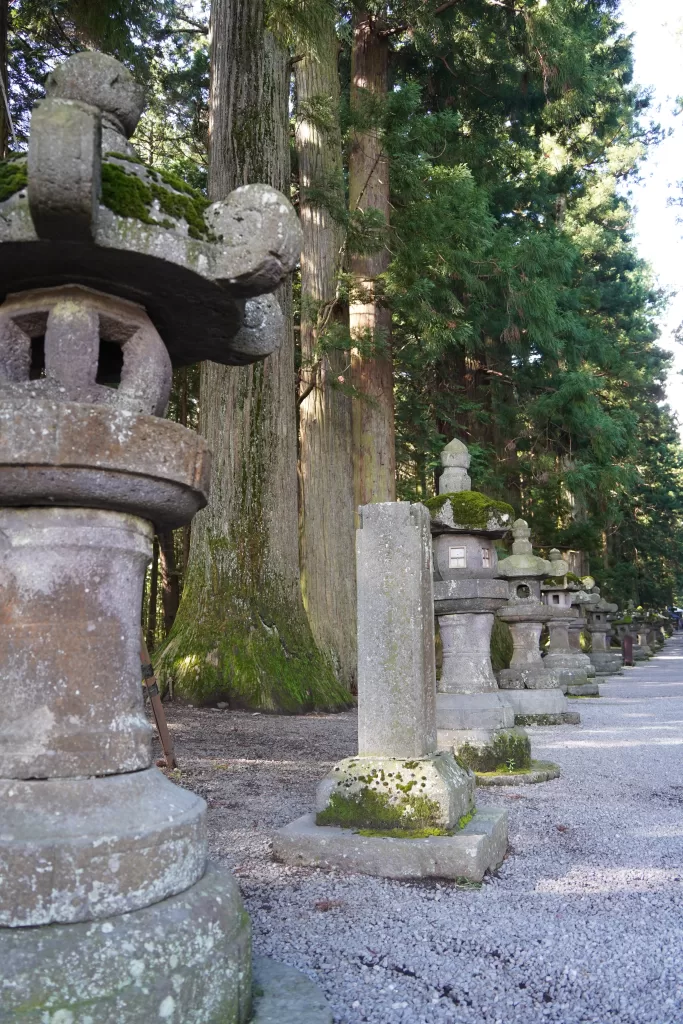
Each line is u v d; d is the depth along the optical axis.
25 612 2.31
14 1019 1.90
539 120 20.61
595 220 31.11
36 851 2.07
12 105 12.70
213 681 10.45
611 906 3.68
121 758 2.31
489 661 7.25
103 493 2.28
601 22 22.77
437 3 15.45
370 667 4.57
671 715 12.00
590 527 22.14
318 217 14.80
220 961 2.22
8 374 2.48
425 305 14.12
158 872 2.19
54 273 2.39
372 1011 2.67
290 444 12.09
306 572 14.16
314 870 4.14
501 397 21.17
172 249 2.31
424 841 4.09
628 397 29.05
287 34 11.41
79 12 10.04
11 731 2.25
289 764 7.23
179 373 19.06
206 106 17.47
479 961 3.07
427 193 14.26
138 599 2.51
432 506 6.84
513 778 6.55
